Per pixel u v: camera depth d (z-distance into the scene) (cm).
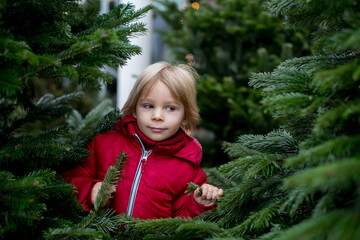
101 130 134
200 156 137
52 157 96
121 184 122
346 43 52
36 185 71
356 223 42
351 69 58
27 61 73
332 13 75
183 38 276
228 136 239
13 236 85
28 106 121
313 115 87
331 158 59
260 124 208
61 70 80
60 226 88
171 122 127
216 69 274
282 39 247
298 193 68
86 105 258
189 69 156
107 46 83
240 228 78
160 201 122
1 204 76
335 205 65
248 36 258
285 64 96
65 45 99
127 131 133
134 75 260
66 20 111
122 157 104
